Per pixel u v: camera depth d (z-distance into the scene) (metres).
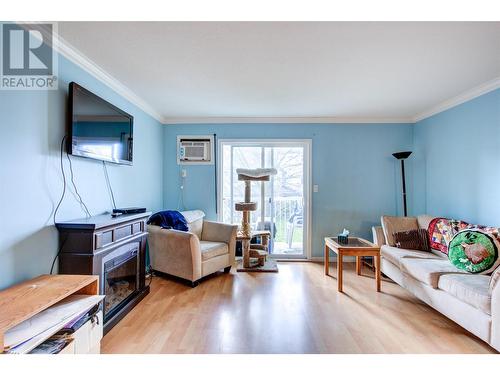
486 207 2.72
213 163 4.04
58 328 1.33
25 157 1.62
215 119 4.00
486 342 1.75
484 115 2.74
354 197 3.99
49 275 1.70
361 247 2.81
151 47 1.99
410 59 2.15
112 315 2.06
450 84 2.68
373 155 3.98
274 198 4.15
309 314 2.27
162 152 4.01
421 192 3.81
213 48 2.00
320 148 4.00
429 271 2.27
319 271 3.46
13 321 1.13
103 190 2.46
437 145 3.46
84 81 2.20
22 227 1.60
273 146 4.12
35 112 1.70
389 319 2.20
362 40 1.87
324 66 2.29
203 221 3.75
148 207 3.51
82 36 1.84
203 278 3.14
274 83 2.67
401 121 3.96
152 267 3.20
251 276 3.22
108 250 2.00
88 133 2.09
